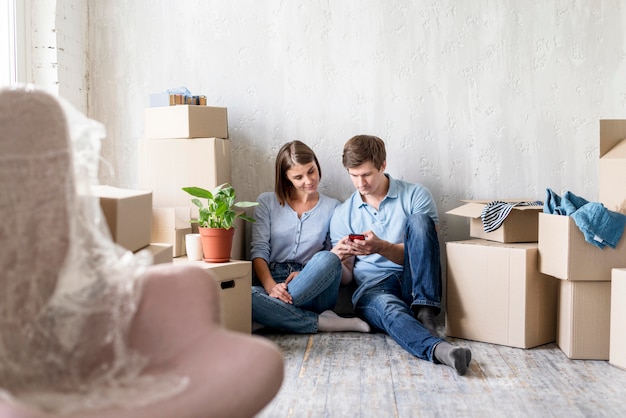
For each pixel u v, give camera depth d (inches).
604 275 106.6
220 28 139.3
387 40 136.8
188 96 129.4
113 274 59.0
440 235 138.3
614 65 134.1
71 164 60.1
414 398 90.1
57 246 59.1
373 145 125.3
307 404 87.6
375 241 123.6
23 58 127.3
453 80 136.3
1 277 56.6
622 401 89.1
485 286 118.5
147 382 54.0
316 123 138.9
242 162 140.5
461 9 135.6
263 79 139.2
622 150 114.1
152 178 126.6
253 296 120.7
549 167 135.9
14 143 58.0
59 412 48.6
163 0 139.9
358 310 125.7
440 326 135.5
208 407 48.8
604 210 104.6
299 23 138.0
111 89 141.5
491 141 136.5
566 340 110.1
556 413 84.8
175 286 59.6
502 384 96.0
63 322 58.2
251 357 54.4
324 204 134.8
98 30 141.2
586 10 134.0
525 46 135.2
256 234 133.5
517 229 121.3
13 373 55.3
